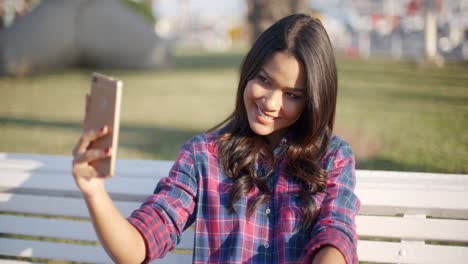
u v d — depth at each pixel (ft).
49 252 7.26
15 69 42.52
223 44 142.41
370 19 103.55
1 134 21.42
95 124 4.95
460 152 15.28
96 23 46.32
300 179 6.36
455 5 79.56
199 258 6.29
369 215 6.73
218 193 6.43
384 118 22.62
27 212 7.25
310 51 6.01
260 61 6.13
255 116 6.23
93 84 5.02
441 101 27.45
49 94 33.45
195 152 6.63
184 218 6.33
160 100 30.73
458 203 6.36
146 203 6.24
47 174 7.19
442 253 6.44
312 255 5.64
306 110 6.33
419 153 15.48
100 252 7.13
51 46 44.55
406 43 82.38
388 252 6.55
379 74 42.86
